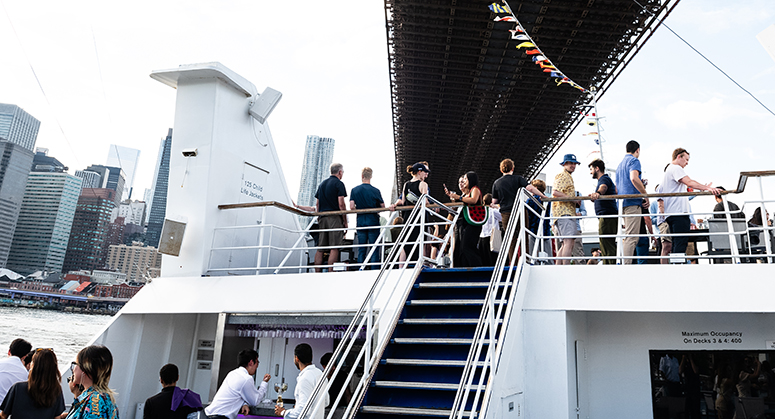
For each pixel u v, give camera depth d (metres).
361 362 6.07
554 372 4.83
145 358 6.94
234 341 6.38
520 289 4.89
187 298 6.47
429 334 4.82
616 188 6.42
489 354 3.72
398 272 5.60
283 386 6.18
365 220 6.97
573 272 5.13
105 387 3.24
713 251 6.13
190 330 7.76
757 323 5.54
